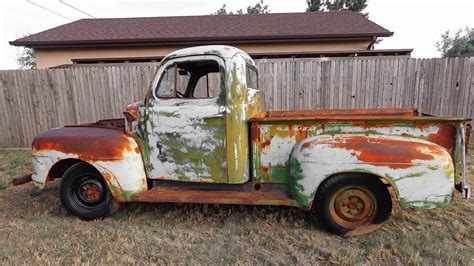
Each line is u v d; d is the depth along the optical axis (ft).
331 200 8.98
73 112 21.90
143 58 26.18
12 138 22.54
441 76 19.21
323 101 20.29
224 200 9.57
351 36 29.96
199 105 9.61
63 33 33.17
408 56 23.95
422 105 19.66
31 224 10.32
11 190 14.15
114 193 10.13
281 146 9.61
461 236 8.99
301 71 20.04
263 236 9.27
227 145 9.54
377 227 8.98
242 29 32.86
